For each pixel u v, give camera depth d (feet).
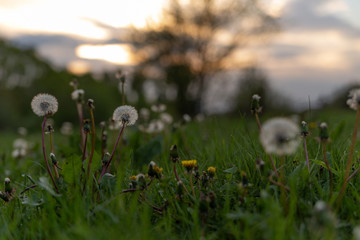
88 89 78.02
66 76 99.96
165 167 10.07
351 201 6.39
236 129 12.08
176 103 97.14
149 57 98.58
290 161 8.14
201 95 96.99
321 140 6.60
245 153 9.05
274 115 15.35
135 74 95.09
